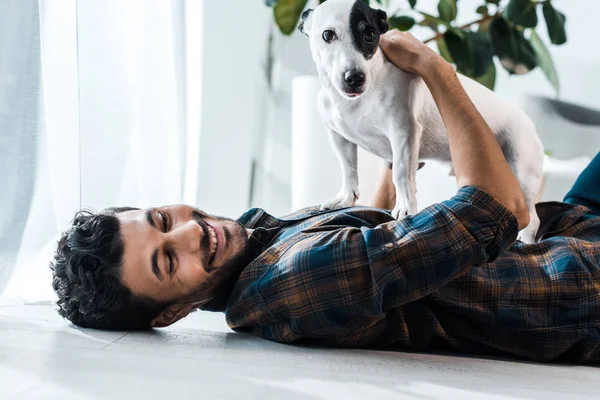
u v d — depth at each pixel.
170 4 1.89
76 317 1.13
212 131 2.73
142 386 0.79
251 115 2.76
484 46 2.04
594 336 1.04
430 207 0.98
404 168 1.15
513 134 1.32
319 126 2.01
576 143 2.60
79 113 1.54
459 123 1.10
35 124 1.34
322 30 1.08
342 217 1.13
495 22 2.06
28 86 1.33
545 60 2.20
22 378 0.81
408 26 2.06
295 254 0.98
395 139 1.16
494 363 1.02
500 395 0.82
